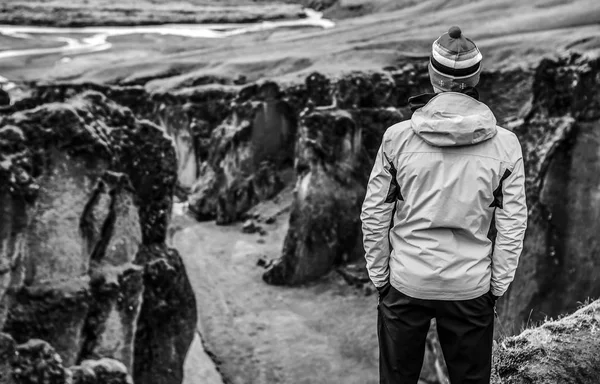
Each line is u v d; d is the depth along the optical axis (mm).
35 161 11445
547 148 22328
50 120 11719
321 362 25172
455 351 4598
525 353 6301
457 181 4328
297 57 52344
